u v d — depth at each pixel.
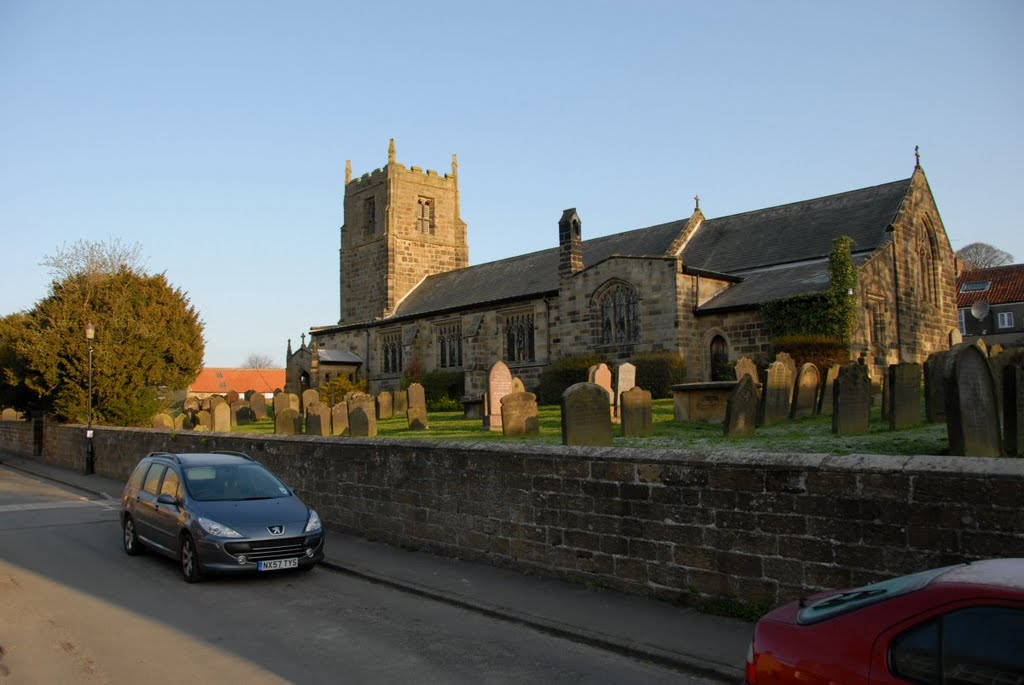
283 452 16.55
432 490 12.34
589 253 47.09
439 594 9.88
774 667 4.31
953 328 39.59
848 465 7.35
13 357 34.03
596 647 7.77
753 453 8.33
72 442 31.25
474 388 43.84
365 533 13.88
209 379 98.25
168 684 6.86
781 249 37.75
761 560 7.96
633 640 7.65
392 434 26.02
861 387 17.09
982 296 62.16
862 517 7.20
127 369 33.84
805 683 4.12
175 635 8.40
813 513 7.56
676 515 8.75
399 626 8.72
